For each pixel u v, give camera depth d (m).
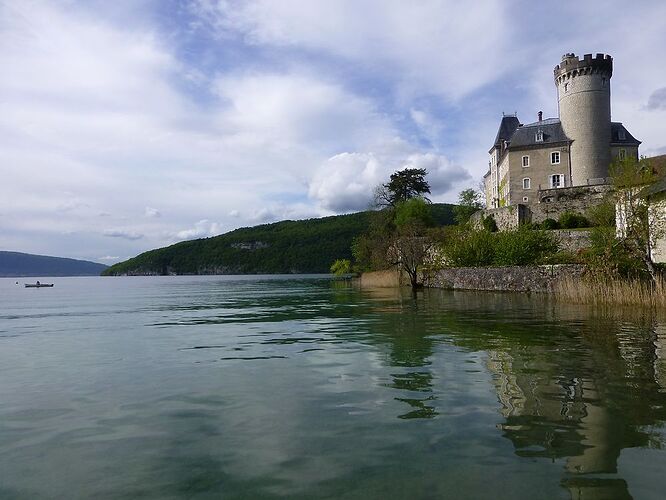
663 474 5.56
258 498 5.23
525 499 5.07
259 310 29.14
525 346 13.59
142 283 113.69
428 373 10.66
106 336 18.69
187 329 20.36
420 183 88.81
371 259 67.38
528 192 71.00
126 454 6.55
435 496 5.16
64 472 6.02
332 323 20.69
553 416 7.59
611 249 27.33
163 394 9.56
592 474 5.59
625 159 29.34
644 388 9.01
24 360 13.72
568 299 27.27
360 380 10.23
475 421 7.44
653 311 21.47
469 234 45.94
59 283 133.12
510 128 85.88
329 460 6.14
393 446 6.54
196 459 6.31
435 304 28.09
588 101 68.88
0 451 6.74
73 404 9.02
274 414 8.09
